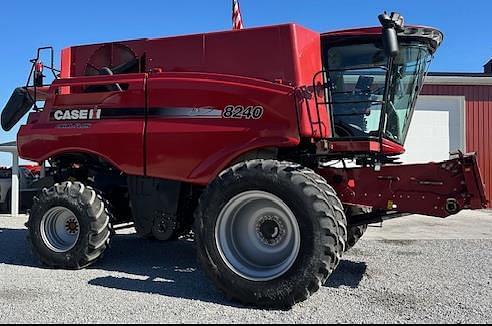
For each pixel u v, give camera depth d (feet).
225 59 20.06
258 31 19.47
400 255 24.48
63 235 21.83
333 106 19.70
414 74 20.15
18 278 19.57
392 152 20.68
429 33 19.19
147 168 20.22
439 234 32.63
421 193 18.31
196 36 20.72
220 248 16.89
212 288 18.12
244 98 18.63
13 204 42.22
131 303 16.19
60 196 21.38
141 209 21.36
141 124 20.42
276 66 18.99
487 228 35.99
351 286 18.45
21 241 28.91
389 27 16.24
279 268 16.34
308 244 15.70
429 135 52.16
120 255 24.12
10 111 25.91
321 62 19.89
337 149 18.56
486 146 52.24
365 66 19.42
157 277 19.71
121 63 23.45
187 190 20.89
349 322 14.39
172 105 19.94
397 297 16.97
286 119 17.92
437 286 18.47
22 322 14.34
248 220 17.30
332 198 16.33
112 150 20.93
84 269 21.16
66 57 24.45
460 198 17.85
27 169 46.19
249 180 16.55
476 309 15.60
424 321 14.46
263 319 14.73
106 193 23.47
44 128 22.59
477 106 52.34
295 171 16.38
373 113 19.29
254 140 18.29
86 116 21.76
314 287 15.70
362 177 19.04
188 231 22.38
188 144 19.43
